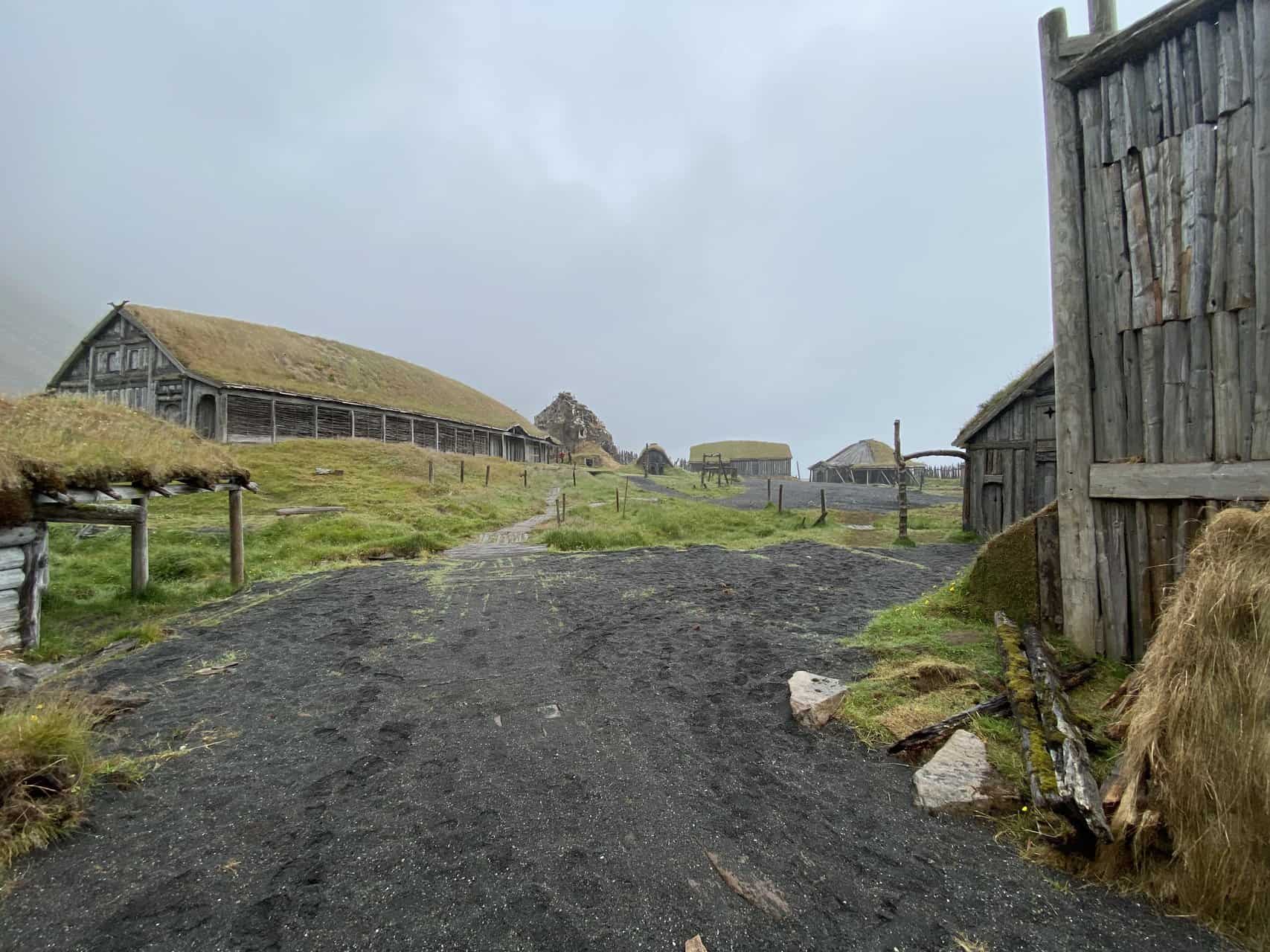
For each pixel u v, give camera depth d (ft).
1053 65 16.63
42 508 24.94
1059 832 9.67
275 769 13.44
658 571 38.60
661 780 12.59
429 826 11.02
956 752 12.13
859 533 58.65
